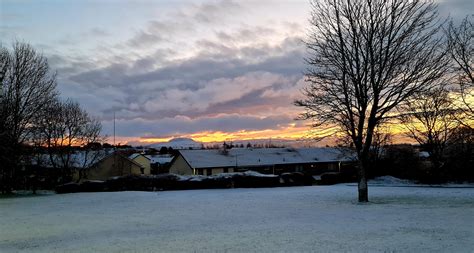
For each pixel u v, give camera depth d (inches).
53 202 1232.8
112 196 1417.3
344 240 463.2
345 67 1003.3
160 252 420.8
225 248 433.4
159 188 1788.9
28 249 472.7
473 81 1113.4
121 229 634.2
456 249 399.5
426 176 1734.7
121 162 2655.0
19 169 1817.2
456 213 706.2
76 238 555.2
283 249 419.5
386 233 506.3
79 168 2277.3
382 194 1191.6
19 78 1774.1
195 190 1717.5
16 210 1001.5
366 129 1082.7
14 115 1733.5
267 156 3112.7
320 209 842.8
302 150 3361.2
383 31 979.3
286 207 907.4
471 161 1622.8
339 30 1017.5
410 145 2022.6
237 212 832.9
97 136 2475.4
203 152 3011.8
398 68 979.9
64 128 2154.3
